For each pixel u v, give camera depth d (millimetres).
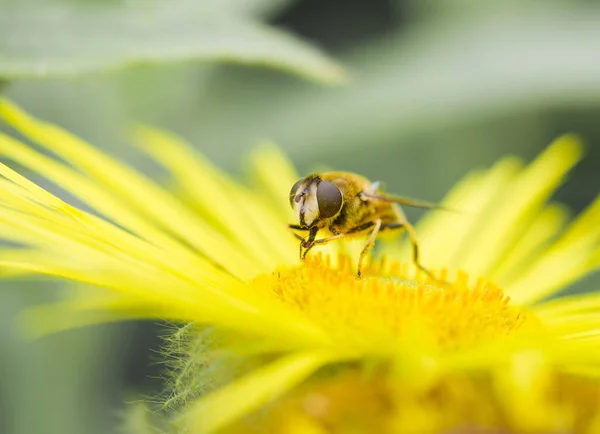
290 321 149
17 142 160
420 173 214
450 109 204
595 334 160
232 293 155
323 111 205
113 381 199
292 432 145
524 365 142
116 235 154
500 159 213
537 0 213
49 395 190
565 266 179
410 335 152
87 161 164
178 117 203
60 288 188
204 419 144
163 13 157
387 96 205
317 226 168
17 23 154
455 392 144
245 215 178
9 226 149
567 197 228
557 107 206
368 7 250
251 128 205
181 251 162
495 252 184
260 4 194
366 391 145
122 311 155
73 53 154
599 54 207
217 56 157
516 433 143
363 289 157
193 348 151
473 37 210
